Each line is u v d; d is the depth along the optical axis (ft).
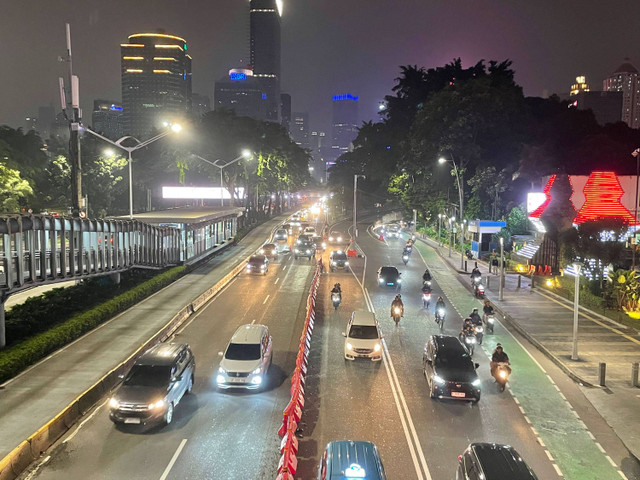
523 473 42.16
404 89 410.31
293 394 62.95
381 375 77.87
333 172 551.18
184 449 54.34
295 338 94.99
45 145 292.81
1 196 182.19
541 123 298.35
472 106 250.98
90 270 106.01
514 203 254.68
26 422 57.72
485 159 260.01
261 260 164.25
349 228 342.03
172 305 115.44
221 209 238.68
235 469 50.67
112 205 299.58
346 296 133.69
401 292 141.28
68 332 87.71
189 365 69.56
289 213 474.90
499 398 70.64
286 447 49.75
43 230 89.51
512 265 182.80
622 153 251.80
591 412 66.74
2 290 78.07
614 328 105.91
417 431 59.72
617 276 121.49
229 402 66.59
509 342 98.37
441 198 279.69
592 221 141.38
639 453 56.34
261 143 325.42
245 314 112.47
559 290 142.00
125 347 85.46
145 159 333.83
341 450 44.78
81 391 66.90
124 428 58.95
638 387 75.05
